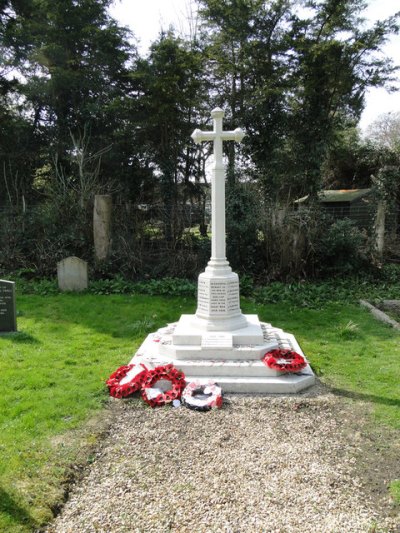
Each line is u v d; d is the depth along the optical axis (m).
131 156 15.55
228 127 15.54
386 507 2.96
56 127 16.14
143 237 11.81
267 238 11.17
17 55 16.02
